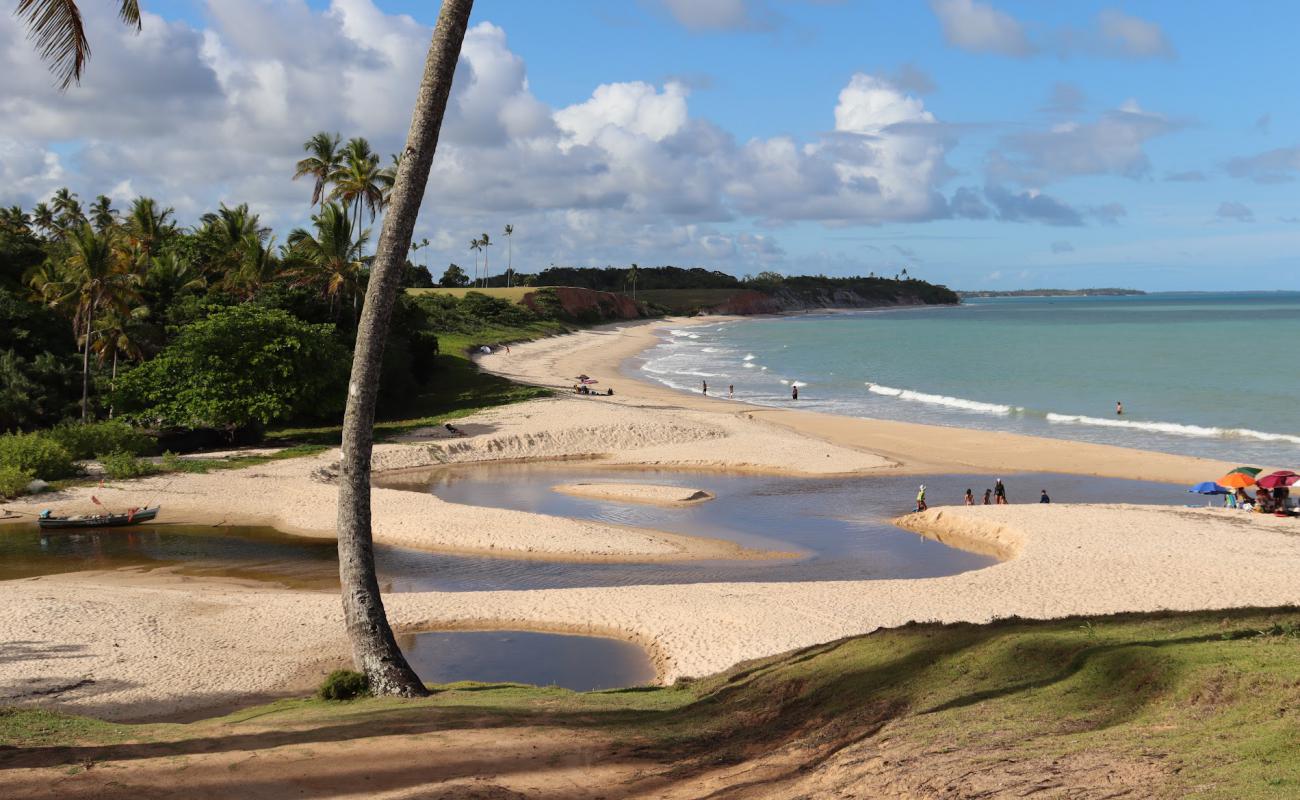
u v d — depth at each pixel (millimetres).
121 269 50969
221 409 46250
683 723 12234
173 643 19828
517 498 38875
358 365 14602
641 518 34938
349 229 62781
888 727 10055
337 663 18844
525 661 19609
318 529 32719
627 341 144375
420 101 13641
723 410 62594
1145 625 13773
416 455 47062
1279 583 23734
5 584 24891
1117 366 91062
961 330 166625
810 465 44812
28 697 16531
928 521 33500
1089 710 9500
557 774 9766
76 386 51125
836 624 21000
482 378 73688
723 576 27188
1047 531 29906
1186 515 32219
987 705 10211
